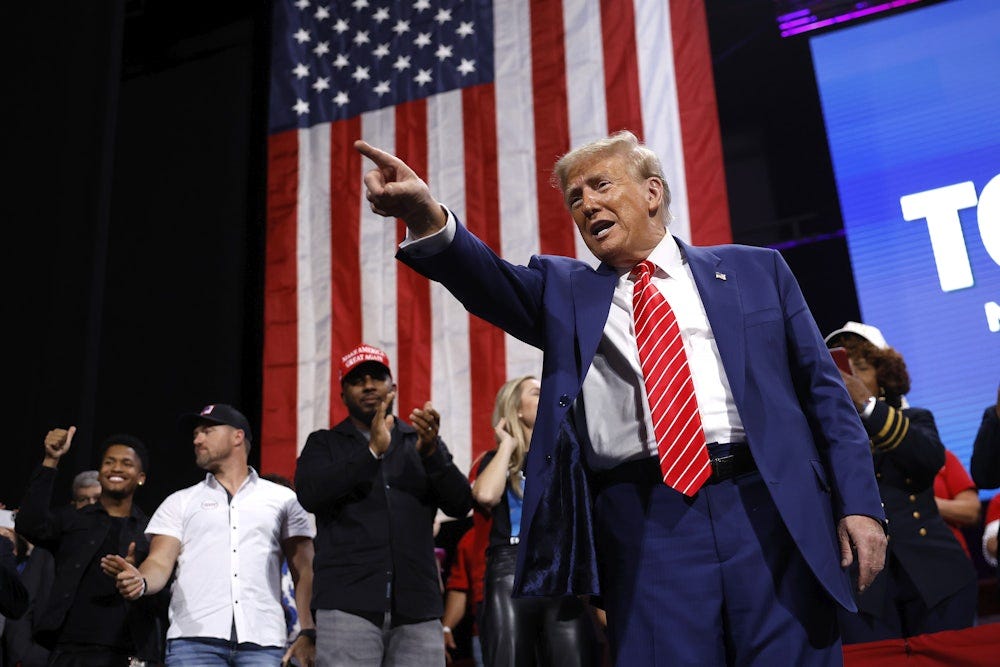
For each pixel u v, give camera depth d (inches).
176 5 325.7
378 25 291.4
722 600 62.2
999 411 124.2
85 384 221.1
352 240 271.9
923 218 253.0
